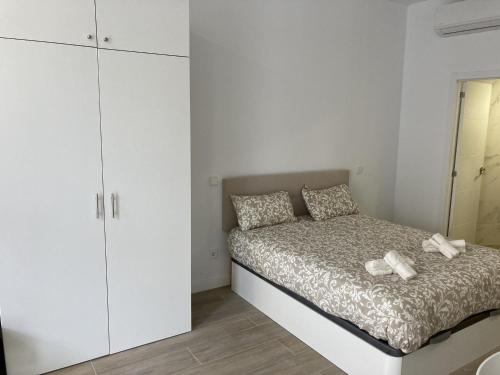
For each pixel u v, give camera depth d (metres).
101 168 2.44
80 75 2.29
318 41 4.06
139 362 2.58
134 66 2.45
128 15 2.39
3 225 2.20
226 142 3.63
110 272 2.56
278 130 3.94
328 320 2.57
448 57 4.43
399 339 2.09
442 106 4.54
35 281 2.33
